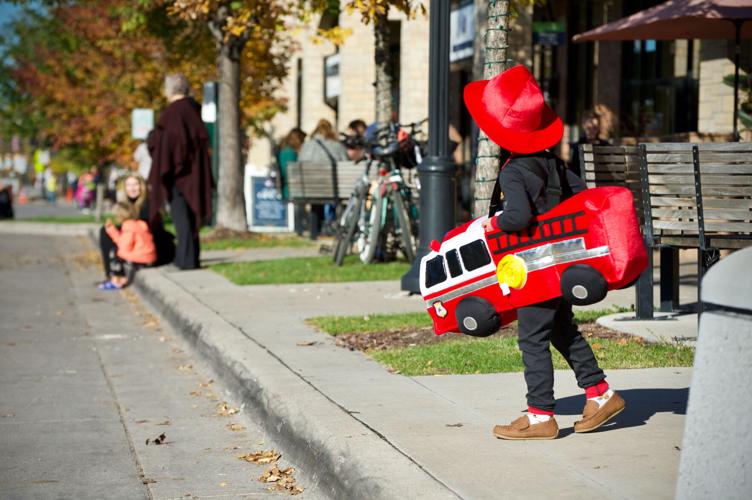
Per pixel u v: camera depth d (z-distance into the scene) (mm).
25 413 9305
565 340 6879
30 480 7254
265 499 6809
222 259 21109
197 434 8562
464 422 7312
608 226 6273
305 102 43719
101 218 43406
